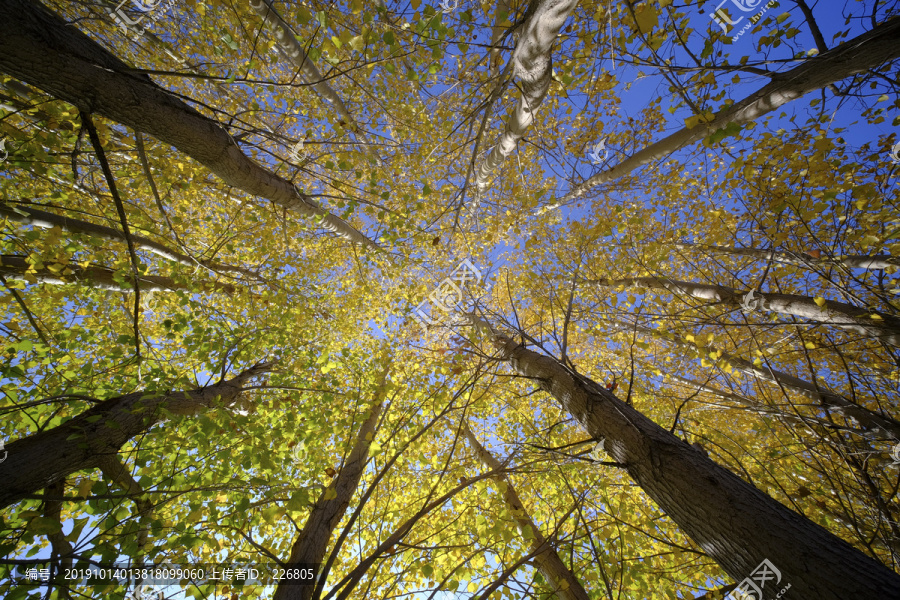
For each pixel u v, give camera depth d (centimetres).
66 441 238
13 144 283
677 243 470
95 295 412
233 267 532
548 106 550
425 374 488
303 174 522
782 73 262
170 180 379
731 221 428
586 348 678
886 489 337
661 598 325
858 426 351
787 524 158
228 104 507
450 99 502
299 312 518
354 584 186
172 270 420
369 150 526
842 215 349
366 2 289
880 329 278
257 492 263
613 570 268
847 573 133
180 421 288
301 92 489
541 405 599
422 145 506
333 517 276
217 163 258
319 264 712
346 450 341
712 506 173
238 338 416
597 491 358
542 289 535
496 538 263
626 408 244
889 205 342
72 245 329
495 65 397
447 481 418
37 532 187
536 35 232
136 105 196
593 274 552
